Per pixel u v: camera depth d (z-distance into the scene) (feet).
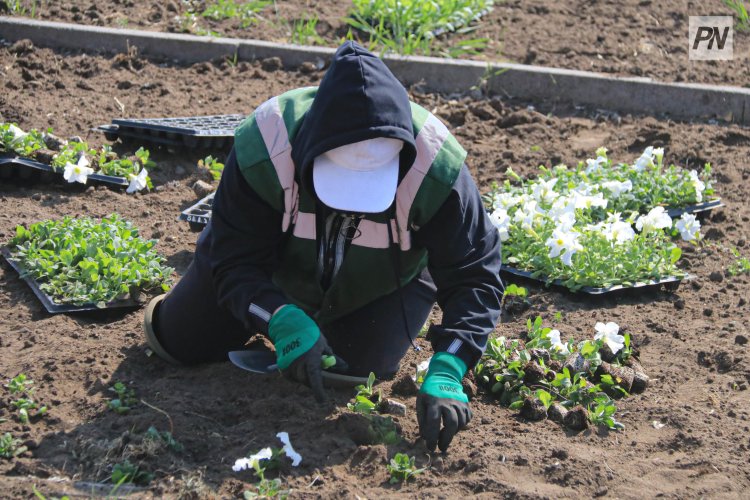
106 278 21.36
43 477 15.60
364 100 14.32
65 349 19.43
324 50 35.96
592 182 26.61
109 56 35.50
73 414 17.34
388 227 16.30
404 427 17.33
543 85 35.19
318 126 14.52
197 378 18.74
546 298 22.91
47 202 25.89
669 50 38.78
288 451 16.01
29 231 22.75
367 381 17.90
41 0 38.68
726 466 16.65
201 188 26.99
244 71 35.32
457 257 16.46
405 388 18.42
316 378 15.38
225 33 37.58
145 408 17.53
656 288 23.49
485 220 16.83
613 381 19.19
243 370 18.88
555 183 26.30
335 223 16.58
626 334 20.08
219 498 15.23
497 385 18.76
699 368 20.25
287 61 36.11
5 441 16.22
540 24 40.60
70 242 22.13
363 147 14.43
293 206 15.96
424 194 15.62
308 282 17.85
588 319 21.98
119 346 19.71
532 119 33.30
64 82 33.19
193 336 18.58
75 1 39.09
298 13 40.09
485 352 19.26
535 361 19.17
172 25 37.58
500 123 33.19
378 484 15.87
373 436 16.85
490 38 39.01
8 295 21.40
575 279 22.85
